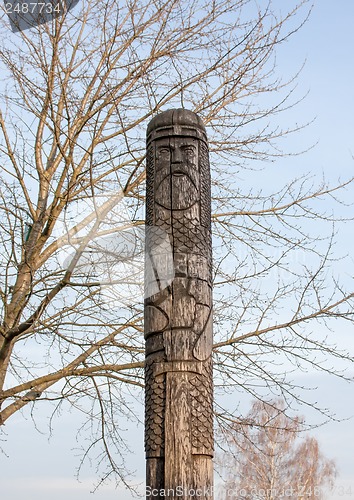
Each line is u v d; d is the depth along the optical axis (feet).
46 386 28.71
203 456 16.87
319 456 56.24
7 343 26.13
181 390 17.44
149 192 20.68
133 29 29.22
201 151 21.11
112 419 29.86
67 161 26.30
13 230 26.25
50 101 27.02
